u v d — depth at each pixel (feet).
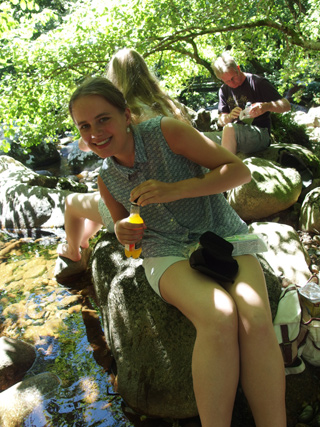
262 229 10.27
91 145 6.00
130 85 7.61
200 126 19.80
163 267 6.33
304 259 9.55
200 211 6.75
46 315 9.37
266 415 5.24
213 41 19.10
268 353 5.30
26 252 12.70
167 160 6.25
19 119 16.26
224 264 5.97
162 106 7.52
